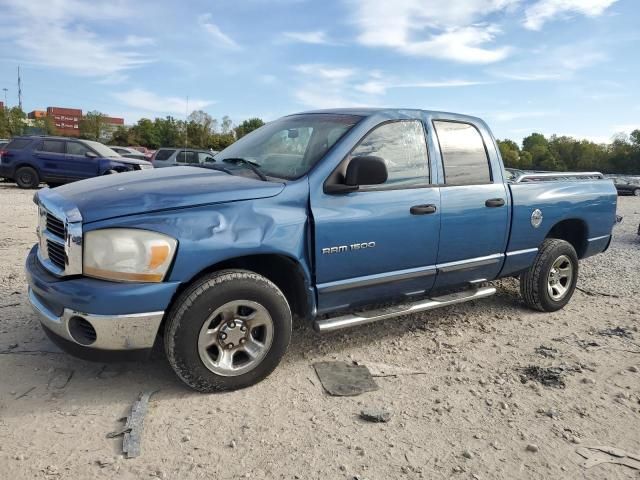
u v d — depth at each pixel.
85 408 3.08
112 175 3.88
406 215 3.92
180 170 3.90
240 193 3.31
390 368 3.81
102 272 2.96
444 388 3.55
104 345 3.01
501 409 3.30
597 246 5.72
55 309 3.10
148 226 3.00
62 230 3.12
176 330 3.08
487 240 4.54
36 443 2.72
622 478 2.69
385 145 3.93
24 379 3.37
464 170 4.42
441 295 4.54
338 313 4.09
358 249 3.71
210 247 3.11
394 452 2.80
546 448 2.91
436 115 4.37
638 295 6.07
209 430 2.91
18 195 13.95
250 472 2.58
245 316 3.33
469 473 2.66
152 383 3.41
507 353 4.20
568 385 3.67
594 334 4.71
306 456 2.73
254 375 3.38
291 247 3.42
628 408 3.39
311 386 3.48
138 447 2.71
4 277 5.54
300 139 4.00
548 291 5.18
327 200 3.58
